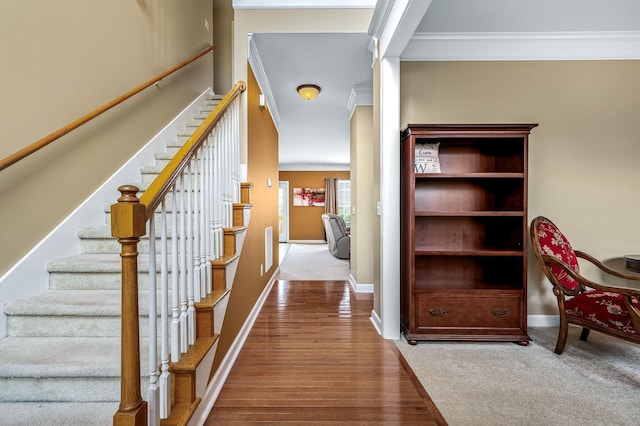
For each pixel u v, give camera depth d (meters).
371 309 3.17
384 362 2.05
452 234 2.67
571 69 2.66
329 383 1.81
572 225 2.68
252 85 2.87
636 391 1.71
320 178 9.74
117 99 1.97
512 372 1.92
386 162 2.45
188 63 2.94
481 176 2.33
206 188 1.66
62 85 1.70
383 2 2.12
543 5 2.19
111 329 1.43
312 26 2.66
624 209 2.67
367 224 3.81
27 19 1.49
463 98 2.67
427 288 2.37
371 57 3.01
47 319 1.42
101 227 1.82
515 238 2.45
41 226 1.59
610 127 2.66
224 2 4.00
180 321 1.33
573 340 2.38
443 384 1.80
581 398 1.65
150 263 1.05
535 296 2.70
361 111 3.76
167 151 2.69
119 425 0.87
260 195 3.29
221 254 1.91
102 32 2.00
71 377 1.20
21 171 1.48
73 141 1.79
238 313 2.23
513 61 2.67
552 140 2.67
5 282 1.42
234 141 2.32
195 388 1.31
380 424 1.47
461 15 2.31
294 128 5.38
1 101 1.38
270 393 1.71
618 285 2.65
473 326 2.33
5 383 1.20
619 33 2.58
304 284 4.23
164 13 2.74
